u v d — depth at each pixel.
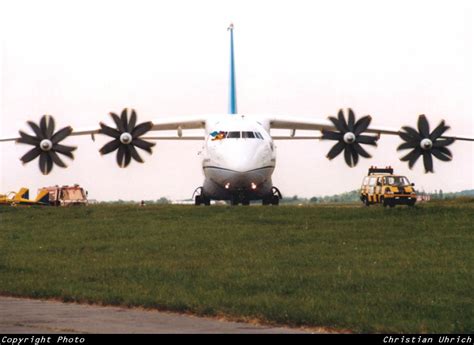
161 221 101.12
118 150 143.62
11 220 108.81
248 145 132.12
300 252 76.44
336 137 146.00
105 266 72.69
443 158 143.75
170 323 48.88
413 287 58.91
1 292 62.81
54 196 169.25
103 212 112.75
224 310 51.66
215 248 80.62
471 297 55.50
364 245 79.38
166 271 68.50
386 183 123.75
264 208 110.50
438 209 100.00
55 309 54.75
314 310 50.72
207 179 136.38
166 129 149.00
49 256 80.19
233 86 169.50
